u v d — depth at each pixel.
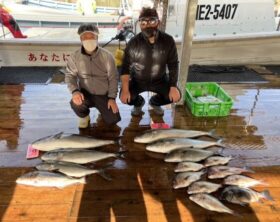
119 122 2.73
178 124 2.70
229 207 1.75
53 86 3.61
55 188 1.88
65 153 2.11
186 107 3.04
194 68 4.40
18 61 4.38
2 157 2.18
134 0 4.55
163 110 2.97
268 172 2.06
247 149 2.33
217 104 2.78
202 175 2.02
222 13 4.39
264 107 3.10
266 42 4.46
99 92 2.52
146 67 2.63
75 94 2.35
